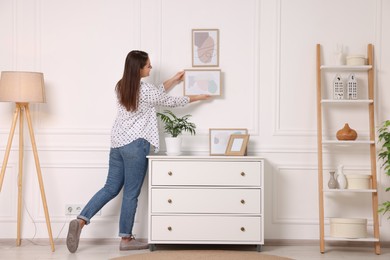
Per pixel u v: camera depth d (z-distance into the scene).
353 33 4.51
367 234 4.46
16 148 4.52
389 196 4.48
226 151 4.33
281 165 4.50
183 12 4.54
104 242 4.52
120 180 4.30
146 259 3.81
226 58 4.54
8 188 4.51
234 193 4.11
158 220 4.11
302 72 4.52
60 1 4.54
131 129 4.19
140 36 4.53
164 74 4.54
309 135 4.50
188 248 4.34
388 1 4.49
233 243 4.11
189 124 4.39
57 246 4.38
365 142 4.26
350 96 4.39
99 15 4.54
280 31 4.52
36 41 4.52
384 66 4.49
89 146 4.51
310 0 4.52
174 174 4.12
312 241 4.49
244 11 4.54
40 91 4.20
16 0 4.52
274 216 4.50
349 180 4.30
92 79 4.54
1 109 4.52
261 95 4.53
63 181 4.52
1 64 4.52
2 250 4.20
